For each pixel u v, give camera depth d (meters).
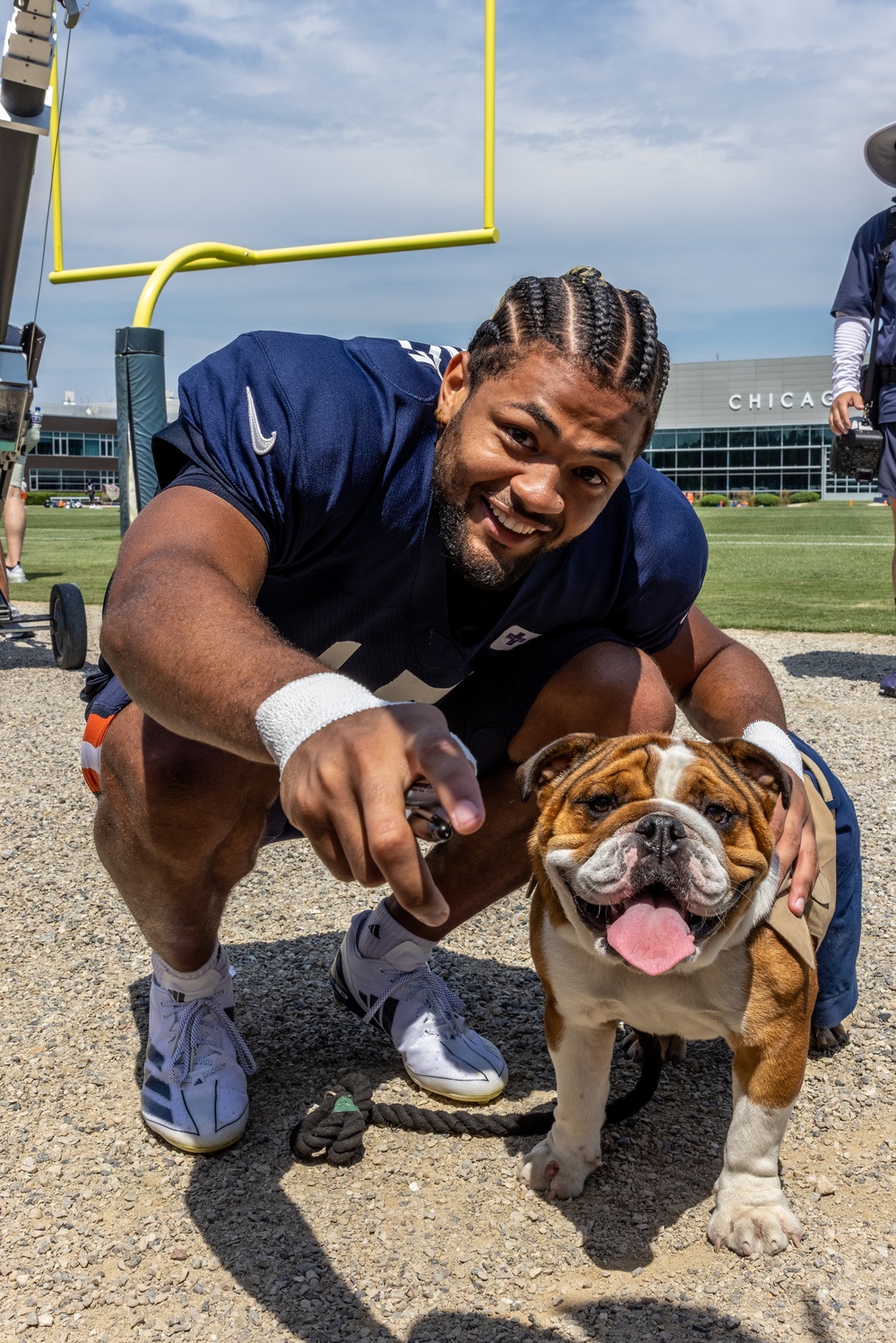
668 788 2.24
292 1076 3.00
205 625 1.50
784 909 2.33
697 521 2.95
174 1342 2.02
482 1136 2.71
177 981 2.80
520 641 2.79
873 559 19.16
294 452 2.13
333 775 1.18
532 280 2.13
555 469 2.06
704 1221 2.37
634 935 2.05
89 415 94.12
